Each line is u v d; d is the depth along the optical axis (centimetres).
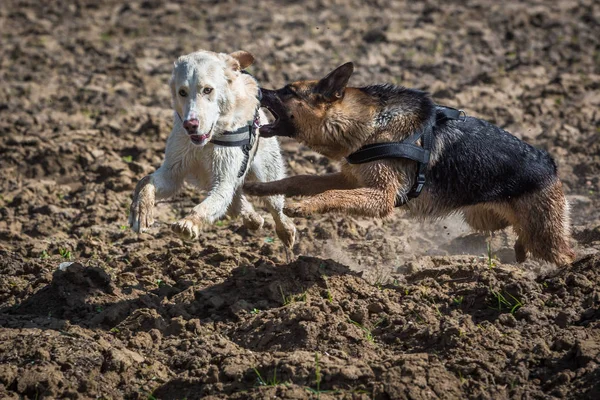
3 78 1948
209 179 964
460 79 1911
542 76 1903
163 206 1298
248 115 948
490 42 2177
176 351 823
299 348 798
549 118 1630
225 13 2566
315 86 939
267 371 752
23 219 1231
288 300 894
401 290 913
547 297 859
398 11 2567
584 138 1511
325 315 836
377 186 915
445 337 790
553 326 809
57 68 2033
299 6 2655
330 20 2466
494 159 923
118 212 1255
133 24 2427
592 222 1141
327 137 938
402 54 2111
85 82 1920
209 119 886
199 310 905
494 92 1778
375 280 974
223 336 846
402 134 918
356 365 749
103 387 761
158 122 1602
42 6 2634
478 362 753
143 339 834
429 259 1027
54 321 877
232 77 911
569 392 707
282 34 2311
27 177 1427
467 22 2381
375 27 2339
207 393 739
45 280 977
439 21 2397
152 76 1983
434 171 930
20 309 924
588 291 861
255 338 831
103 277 947
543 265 995
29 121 1666
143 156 1467
